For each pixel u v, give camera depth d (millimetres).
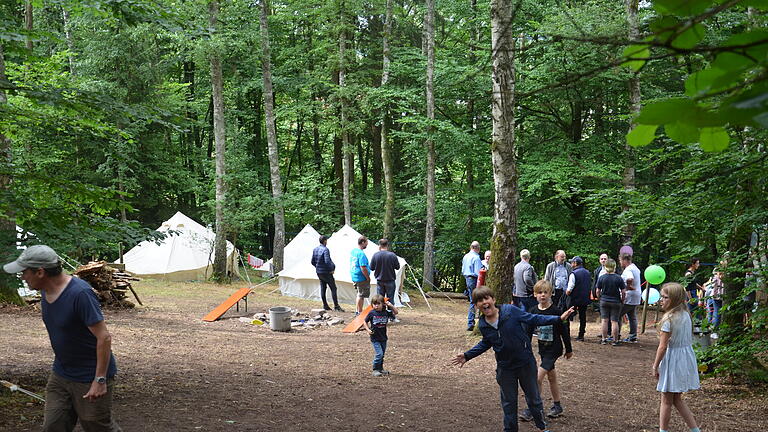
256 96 32312
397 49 23500
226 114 27547
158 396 6297
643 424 6309
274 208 21516
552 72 15070
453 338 11422
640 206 7594
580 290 11547
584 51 13648
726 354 7188
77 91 5387
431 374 8539
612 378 8625
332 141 35469
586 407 6922
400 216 27016
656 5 795
